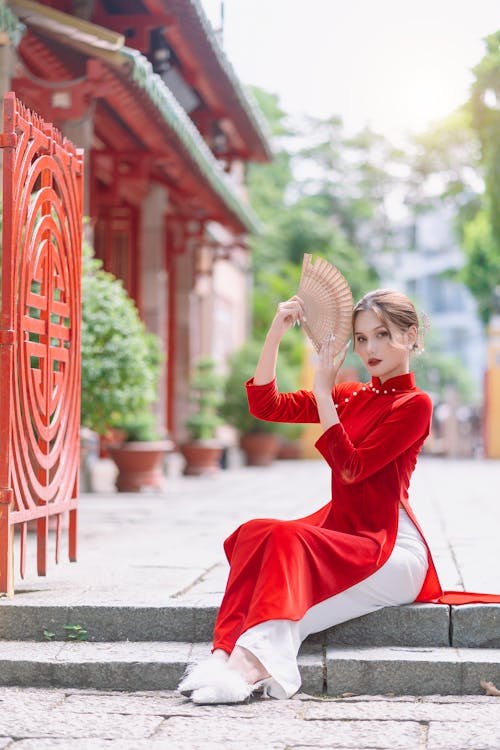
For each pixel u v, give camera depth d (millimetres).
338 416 5145
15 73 10391
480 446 35406
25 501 5758
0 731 4129
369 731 4137
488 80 15305
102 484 15367
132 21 12773
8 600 5328
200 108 18047
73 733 4105
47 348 6117
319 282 5074
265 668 4496
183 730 4133
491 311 31609
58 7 12383
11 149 5465
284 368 23594
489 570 6273
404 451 4961
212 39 14109
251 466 23891
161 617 5188
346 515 4992
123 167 15289
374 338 4984
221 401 21750
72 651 4969
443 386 58938
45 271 6090
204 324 22812
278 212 34906
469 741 3998
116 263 17078
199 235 18875
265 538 4707
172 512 10766
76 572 6336
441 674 4695
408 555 4973
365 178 38656
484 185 17312
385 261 40000
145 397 9539
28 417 5824
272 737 4051
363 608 4910
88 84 10578
